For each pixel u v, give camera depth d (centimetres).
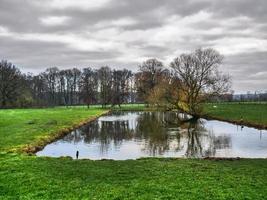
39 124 6931
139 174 2786
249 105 13638
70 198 2173
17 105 15175
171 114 12825
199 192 2283
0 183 2508
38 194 2259
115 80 19312
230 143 5409
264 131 6894
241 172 2867
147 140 5825
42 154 4344
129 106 19112
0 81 14625
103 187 2403
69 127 7112
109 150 4794
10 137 5081
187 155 4381
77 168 2998
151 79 17012
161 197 2180
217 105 14075
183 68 9919
